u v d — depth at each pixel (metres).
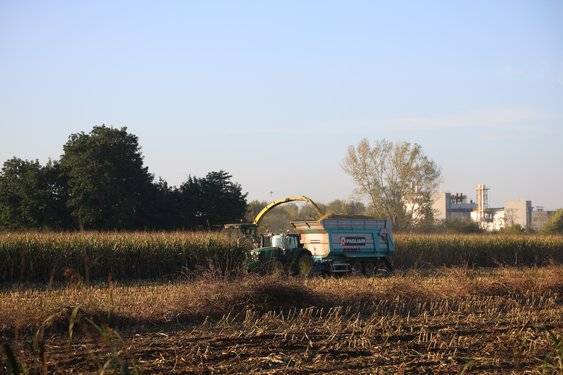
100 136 54.03
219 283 19.09
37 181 52.72
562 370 10.76
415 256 44.16
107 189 52.16
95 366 11.23
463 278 24.81
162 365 11.98
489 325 17.14
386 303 20.14
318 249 31.77
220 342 14.30
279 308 18.47
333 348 13.64
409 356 12.98
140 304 17.97
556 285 24.81
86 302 17.45
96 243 31.83
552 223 86.06
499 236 50.88
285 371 11.65
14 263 29.78
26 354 12.09
